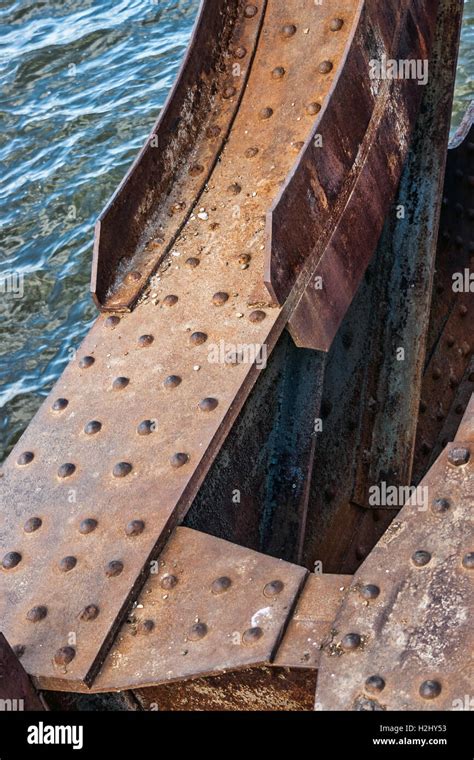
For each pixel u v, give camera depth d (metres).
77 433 3.92
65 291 10.37
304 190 4.00
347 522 4.70
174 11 15.16
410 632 2.88
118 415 3.92
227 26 4.86
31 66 14.45
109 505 3.62
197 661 3.07
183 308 4.20
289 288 3.97
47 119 13.19
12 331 10.00
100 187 11.73
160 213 4.57
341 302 4.22
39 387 9.32
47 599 3.41
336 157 4.16
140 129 12.68
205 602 3.25
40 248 11.02
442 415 5.68
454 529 3.07
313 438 4.28
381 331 4.96
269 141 4.56
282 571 3.23
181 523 3.55
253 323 3.99
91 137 12.68
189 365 3.97
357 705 2.77
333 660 2.89
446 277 5.96
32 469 3.86
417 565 3.02
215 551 3.40
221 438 3.75
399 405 4.82
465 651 2.78
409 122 4.68
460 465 3.22
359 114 4.28
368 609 2.98
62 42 14.90
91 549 3.50
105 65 14.23
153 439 3.77
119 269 4.41
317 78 4.57
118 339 4.21
